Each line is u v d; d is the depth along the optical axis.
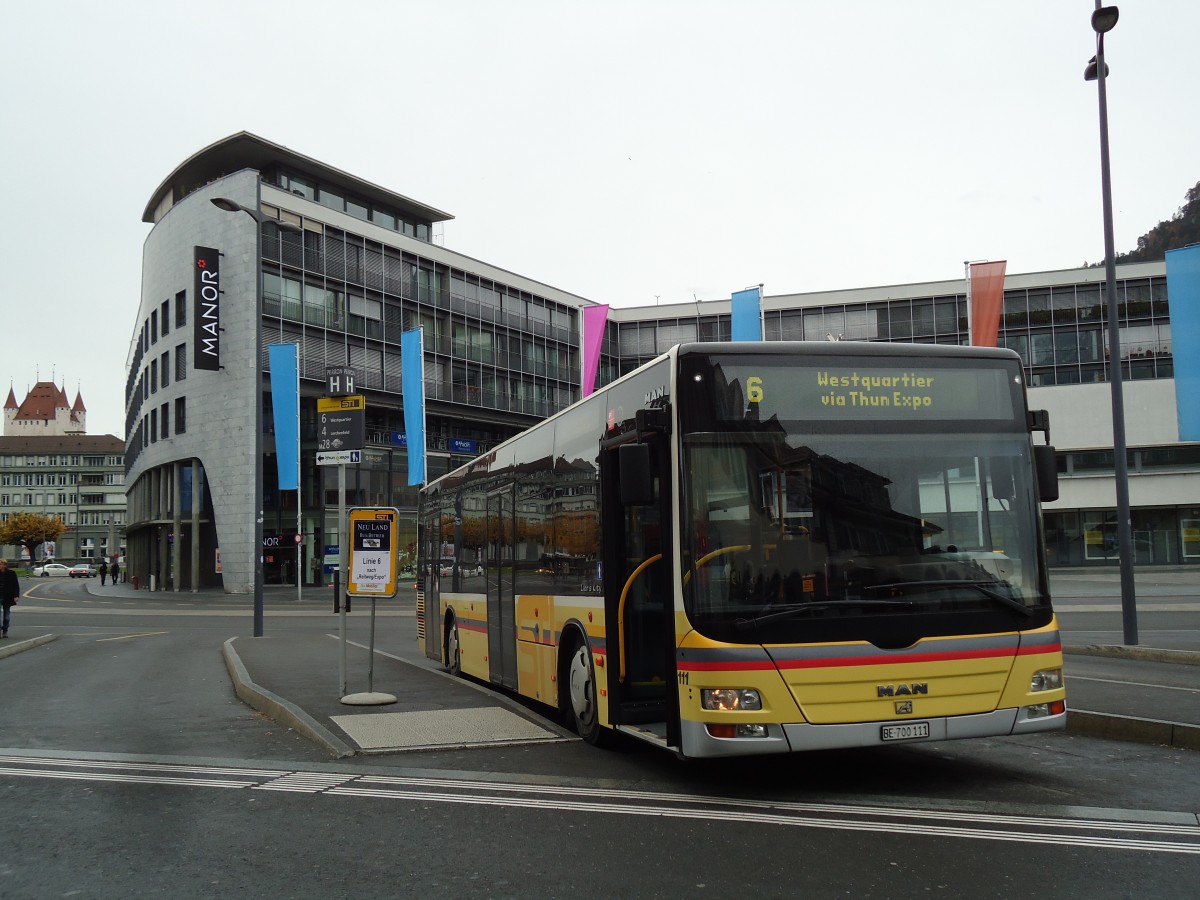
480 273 63.78
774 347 7.41
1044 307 61.34
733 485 7.08
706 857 5.69
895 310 61.41
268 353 48.28
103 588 69.31
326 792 7.43
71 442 174.62
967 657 7.10
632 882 5.25
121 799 7.29
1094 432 53.88
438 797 7.23
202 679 15.81
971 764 8.39
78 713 12.05
